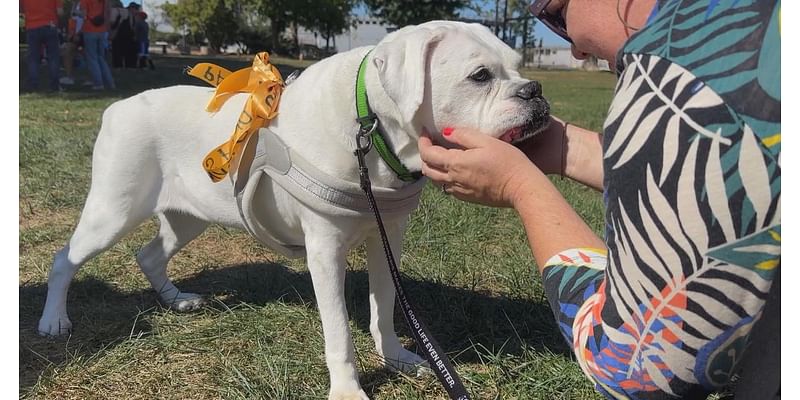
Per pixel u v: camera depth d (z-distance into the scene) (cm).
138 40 1775
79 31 1250
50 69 1122
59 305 286
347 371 235
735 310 118
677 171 115
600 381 142
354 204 222
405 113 201
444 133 206
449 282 342
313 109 227
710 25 117
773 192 109
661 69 120
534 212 163
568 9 156
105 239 280
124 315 304
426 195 484
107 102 982
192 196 275
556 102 1413
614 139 127
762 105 108
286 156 228
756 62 110
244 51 4303
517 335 278
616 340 133
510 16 3350
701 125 112
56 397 238
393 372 261
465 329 290
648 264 123
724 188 111
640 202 121
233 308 308
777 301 124
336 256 231
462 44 208
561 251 157
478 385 249
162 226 314
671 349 126
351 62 223
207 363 263
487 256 385
